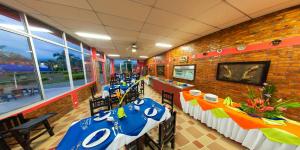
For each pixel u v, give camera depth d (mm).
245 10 1713
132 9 1739
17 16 1930
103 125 1311
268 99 1709
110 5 1632
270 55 1800
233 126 1801
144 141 1690
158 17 2002
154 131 2068
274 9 1669
